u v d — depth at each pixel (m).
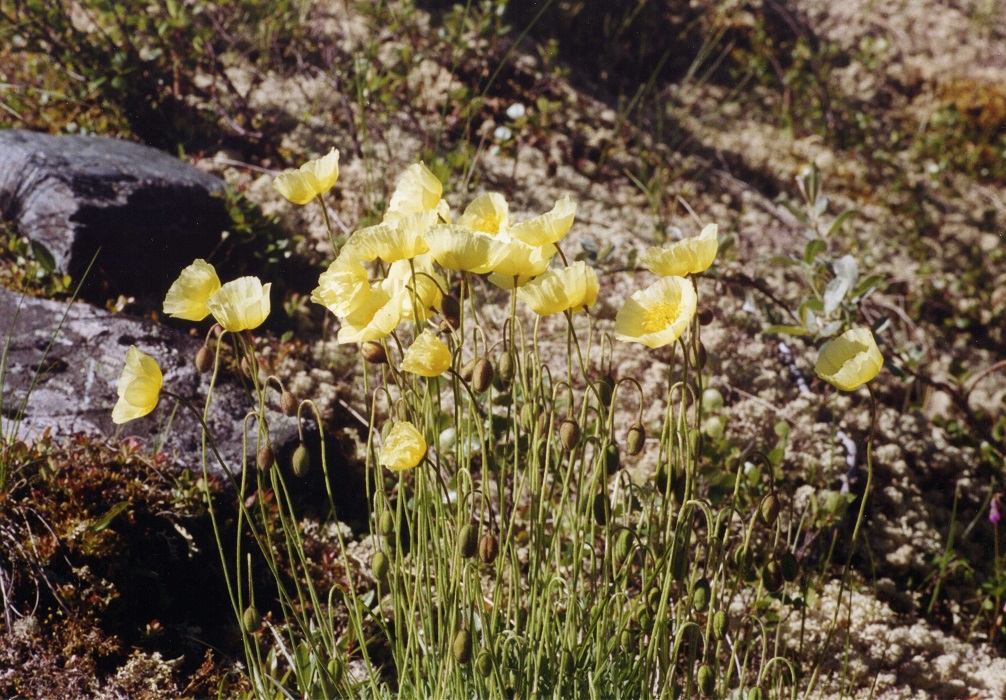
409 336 1.39
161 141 1.80
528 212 1.78
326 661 1.09
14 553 1.12
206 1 1.94
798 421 1.43
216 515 1.21
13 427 1.21
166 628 1.16
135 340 1.32
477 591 0.98
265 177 1.72
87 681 1.09
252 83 1.89
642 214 1.87
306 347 1.46
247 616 0.98
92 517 1.15
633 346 1.48
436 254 0.90
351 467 1.33
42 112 1.76
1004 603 1.33
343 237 1.62
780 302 1.51
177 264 1.49
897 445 1.50
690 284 0.92
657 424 1.37
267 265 1.57
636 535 0.97
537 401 0.95
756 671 1.18
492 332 1.50
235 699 1.10
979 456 1.58
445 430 1.10
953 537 1.40
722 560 0.98
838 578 1.31
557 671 0.99
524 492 1.26
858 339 0.90
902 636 1.25
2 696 1.06
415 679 0.98
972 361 1.84
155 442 1.23
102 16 1.93
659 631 0.97
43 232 1.41
